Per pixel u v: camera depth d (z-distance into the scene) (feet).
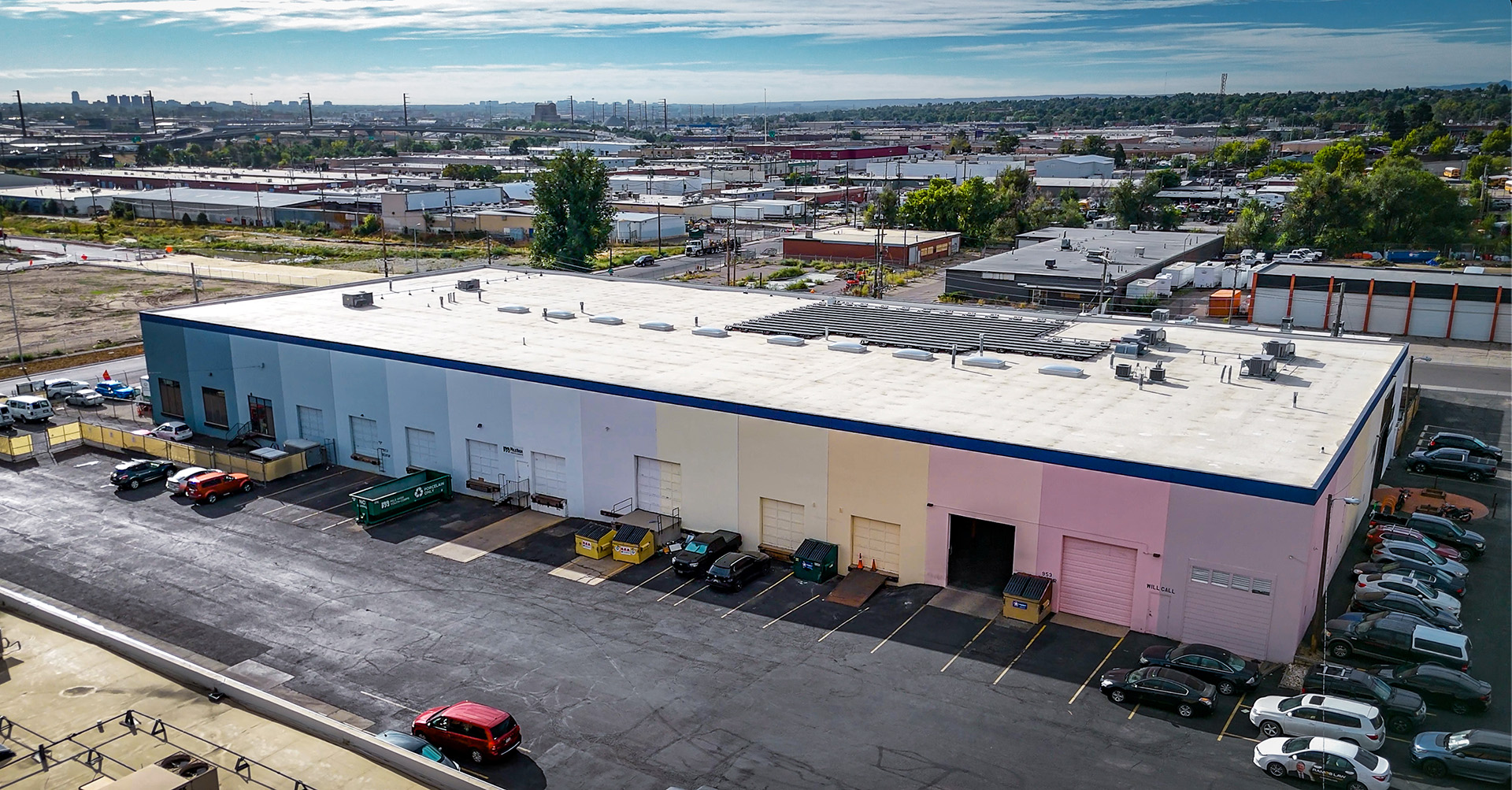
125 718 84.79
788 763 94.63
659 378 154.92
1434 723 100.48
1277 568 109.50
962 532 138.31
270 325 196.34
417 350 173.78
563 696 106.73
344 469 182.91
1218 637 114.62
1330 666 104.06
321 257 479.00
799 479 137.49
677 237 549.13
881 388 149.59
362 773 78.23
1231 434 127.65
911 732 99.50
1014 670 110.93
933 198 516.32
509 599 130.11
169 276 418.31
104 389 233.14
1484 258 414.62
